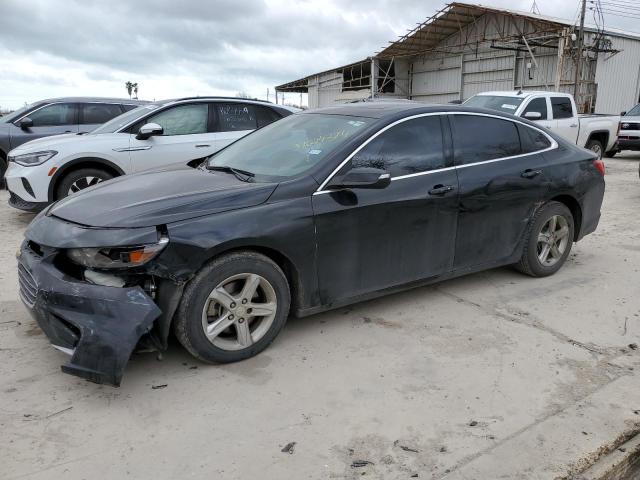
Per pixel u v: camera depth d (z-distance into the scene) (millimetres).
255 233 3361
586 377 3408
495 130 4684
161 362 3549
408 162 4094
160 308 3180
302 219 3549
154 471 2545
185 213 3264
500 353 3711
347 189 3729
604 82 26453
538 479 2508
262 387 3264
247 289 3459
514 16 26891
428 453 2686
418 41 32938
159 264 3105
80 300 3000
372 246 3912
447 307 4492
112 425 2887
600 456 2691
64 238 3172
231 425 2898
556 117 12469
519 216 4789
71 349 3061
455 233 4367
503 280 5156
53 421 2910
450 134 4371
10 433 2799
